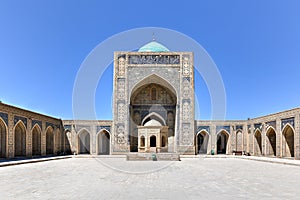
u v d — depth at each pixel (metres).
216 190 7.04
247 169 12.51
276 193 6.69
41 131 22.61
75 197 6.19
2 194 6.55
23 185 7.82
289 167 13.65
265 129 22.56
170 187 7.44
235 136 26.58
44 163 15.90
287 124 19.09
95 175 10.07
